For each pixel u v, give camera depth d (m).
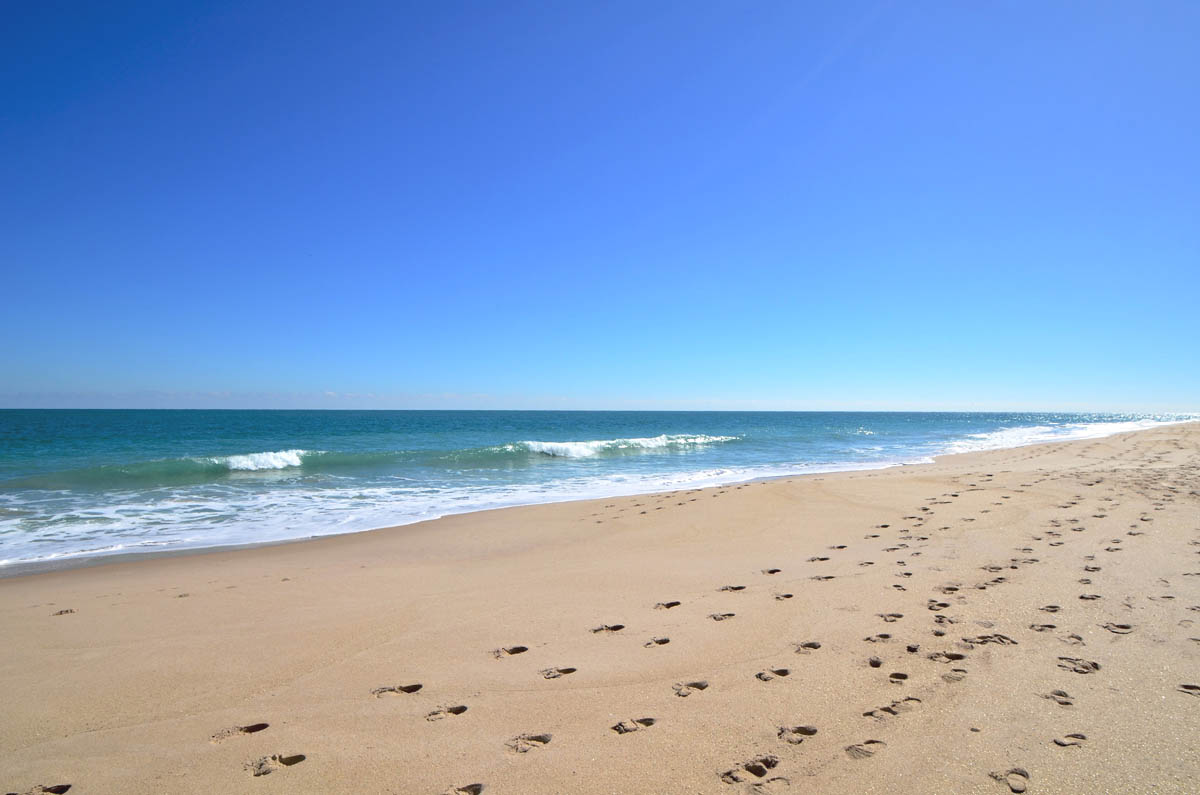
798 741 3.09
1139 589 5.45
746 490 13.05
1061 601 5.18
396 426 59.12
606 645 4.58
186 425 55.56
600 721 3.38
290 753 3.14
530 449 25.73
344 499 13.60
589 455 25.75
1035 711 3.32
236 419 81.62
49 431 41.28
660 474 18.38
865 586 5.87
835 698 3.56
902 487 12.60
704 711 3.46
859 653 4.23
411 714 3.54
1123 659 3.98
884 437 40.38
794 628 4.79
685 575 6.61
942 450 27.55
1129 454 21.06
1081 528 8.07
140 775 2.98
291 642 4.81
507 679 4.00
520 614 5.39
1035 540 7.52
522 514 11.32
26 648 4.78
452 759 3.03
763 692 3.68
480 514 11.41
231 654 4.58
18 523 10.79
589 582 6.45
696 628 4.89
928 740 3.05
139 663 4.43
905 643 4.39
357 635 4.94
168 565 7.81
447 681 3.99
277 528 10.36
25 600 6.19
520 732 3.29
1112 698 3.45
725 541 8.34
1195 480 12.82
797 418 133.88
